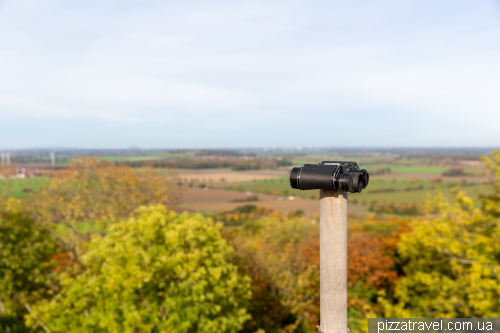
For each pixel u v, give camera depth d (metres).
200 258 8.80
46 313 8.34
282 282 14.60
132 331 7.14
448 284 9.14
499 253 8.98
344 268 2.02
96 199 22.61
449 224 9.77
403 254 13.72
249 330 12.95
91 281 8.31
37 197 20.77
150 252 8.38
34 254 14.38
